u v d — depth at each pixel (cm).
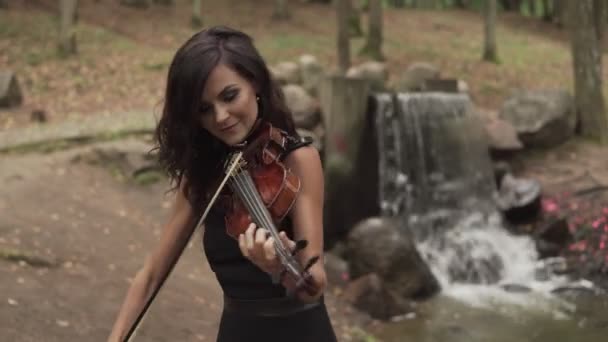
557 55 2044
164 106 157
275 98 158
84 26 1716
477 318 725
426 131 1035
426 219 999
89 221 736
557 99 1159
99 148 902
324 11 2336
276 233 142
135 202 839
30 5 1877
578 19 1190
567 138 1162
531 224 991
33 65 1398
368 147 1002
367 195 996
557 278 875
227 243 163
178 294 594
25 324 437
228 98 148
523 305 772
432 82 1102
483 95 1441
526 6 3481
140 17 1939
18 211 701
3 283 493
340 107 968
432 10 2786
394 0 2941
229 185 156
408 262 785
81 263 598
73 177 846
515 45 2166
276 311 163
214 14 2102
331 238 955
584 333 682
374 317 706
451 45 2027
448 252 936
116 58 1484
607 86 1597
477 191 1047
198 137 161
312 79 1120
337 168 963
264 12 2209
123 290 561
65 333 445
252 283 163
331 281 788
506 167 1080
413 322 705
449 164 1049
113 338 173
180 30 1848
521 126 1136
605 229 941
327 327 168
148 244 729
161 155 164
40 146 906
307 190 155
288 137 159
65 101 1209
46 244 624
